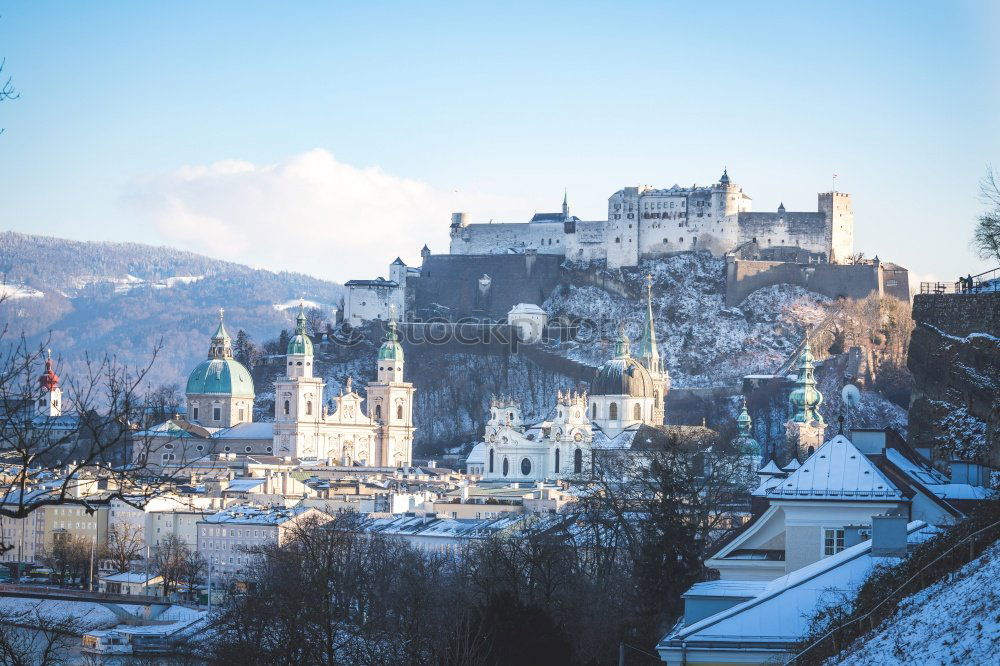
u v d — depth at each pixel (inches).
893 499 5531.5
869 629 4062.5
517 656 5659.5
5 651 5339.6
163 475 3988.7
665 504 7746.1
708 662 4527.6
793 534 5605.3
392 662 7012.8
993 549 3880.4
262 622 7495.1
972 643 3412.9
